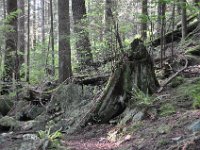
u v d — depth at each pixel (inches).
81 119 405.4
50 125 429.7
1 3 1368.1
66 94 488.7
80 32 546.6
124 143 311.4
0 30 573.6
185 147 247.6
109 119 385.7
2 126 464.1
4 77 625.0
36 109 512.4
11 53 627.2
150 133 303.0
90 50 569.9
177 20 679.7
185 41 564.1
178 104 339.9
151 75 389.7
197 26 594.6
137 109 356.5
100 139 346.9
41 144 316.2
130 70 388.5
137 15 458.6
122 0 510.3
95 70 554.9
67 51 542.6
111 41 481.7
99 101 395.2
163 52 525.3
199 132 263.7
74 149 314.0
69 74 543.5
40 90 557.0
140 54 388.2
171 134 282.0
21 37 930.1
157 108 346.6
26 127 444.1
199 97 327.9
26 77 686.5
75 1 642.8
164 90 387.2
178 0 431.2
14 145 358.6
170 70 441.4
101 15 500.4
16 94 561.6
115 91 390.0
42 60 772.6
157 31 620.1
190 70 434.3
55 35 1074.1
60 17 541.3
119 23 484.7
